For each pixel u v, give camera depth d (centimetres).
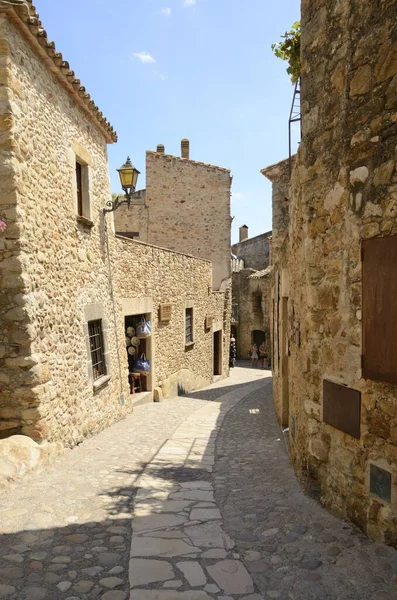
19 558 268
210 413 885
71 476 436
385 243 270
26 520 322
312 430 359
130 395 970
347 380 310
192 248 1694
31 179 486
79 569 256
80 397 616
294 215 479
